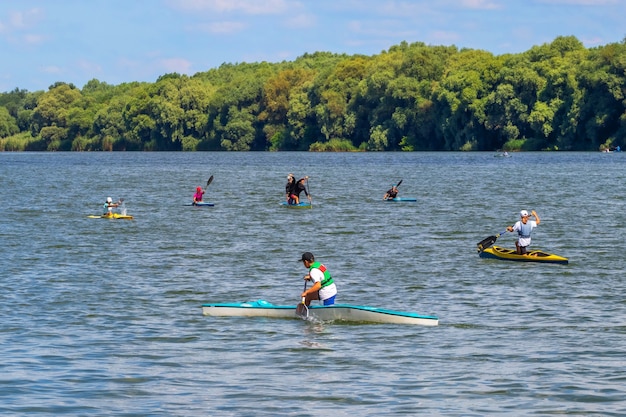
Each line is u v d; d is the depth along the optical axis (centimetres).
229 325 2816
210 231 5447
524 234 4122
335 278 3691
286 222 6006
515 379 2208
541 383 2172
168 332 2716
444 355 2441
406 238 5038
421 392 2108
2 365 2319
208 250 4553
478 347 2525
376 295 3312
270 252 4478
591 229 5422
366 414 1953
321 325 2819
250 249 4591
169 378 2225
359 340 2616
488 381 2192
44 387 2136
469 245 4719
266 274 3797
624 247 4597
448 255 4334
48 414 1944
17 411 1959
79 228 5612
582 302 3148
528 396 2072
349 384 2173
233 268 3959
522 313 2972
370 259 4219
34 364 2336
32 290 3369
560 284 3509
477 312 2995
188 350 2503
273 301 3222
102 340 2603
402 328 2770
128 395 2086
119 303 3136
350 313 2855
